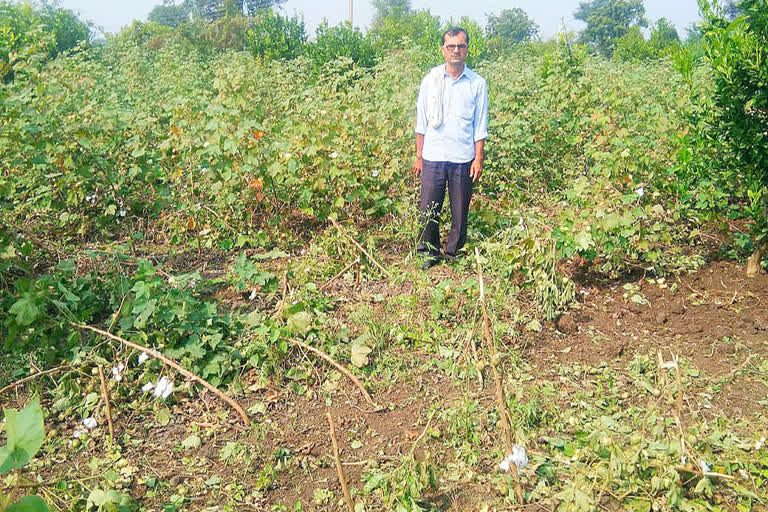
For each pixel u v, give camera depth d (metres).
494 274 5.07
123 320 4.01
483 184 7.22
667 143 6.80
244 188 5.93
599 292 5.17
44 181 6.06
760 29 4.86
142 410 3.63
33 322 3.97
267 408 3.70
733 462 3.17
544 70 10.52
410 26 36.75
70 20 21.27
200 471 3.18
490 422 3.49
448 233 6.05
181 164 6.29
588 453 3.16
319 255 5.52
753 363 4.11
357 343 4.17
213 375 3.90
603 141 6.62
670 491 2.81
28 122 5.70
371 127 6.78
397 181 6.69
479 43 21.73
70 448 3.33
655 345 4.38
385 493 2.96
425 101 5.30
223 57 15.12
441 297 4.61
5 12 15.23
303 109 7.27
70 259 4.89
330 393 3.83
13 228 5.02
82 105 6.71
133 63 12.71
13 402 3.66
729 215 5.88
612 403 3.70
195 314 4.12
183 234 5.92
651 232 5.45
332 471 3.20
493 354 2.95
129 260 5.19
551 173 7.51
